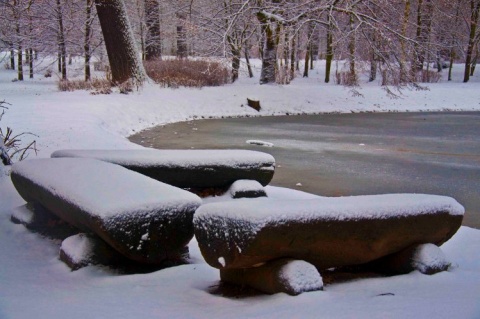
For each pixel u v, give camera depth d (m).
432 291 3.97
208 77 32.62
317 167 14.31
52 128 15.70
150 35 41.41
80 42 34.50
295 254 4.13
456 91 35.91
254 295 4.18
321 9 26.86
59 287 4.48
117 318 3.56
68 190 5.33
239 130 22.88
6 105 21.27
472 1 39.84
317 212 4.07
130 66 28.67
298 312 3.47
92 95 26.56
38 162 6.75
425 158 16.02
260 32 31.80
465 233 7.15
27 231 6.41
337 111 31.47
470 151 17.47
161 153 8.33
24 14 25.84
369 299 3.74
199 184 8.47
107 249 5.13
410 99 34.28
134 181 5.52
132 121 22.81
